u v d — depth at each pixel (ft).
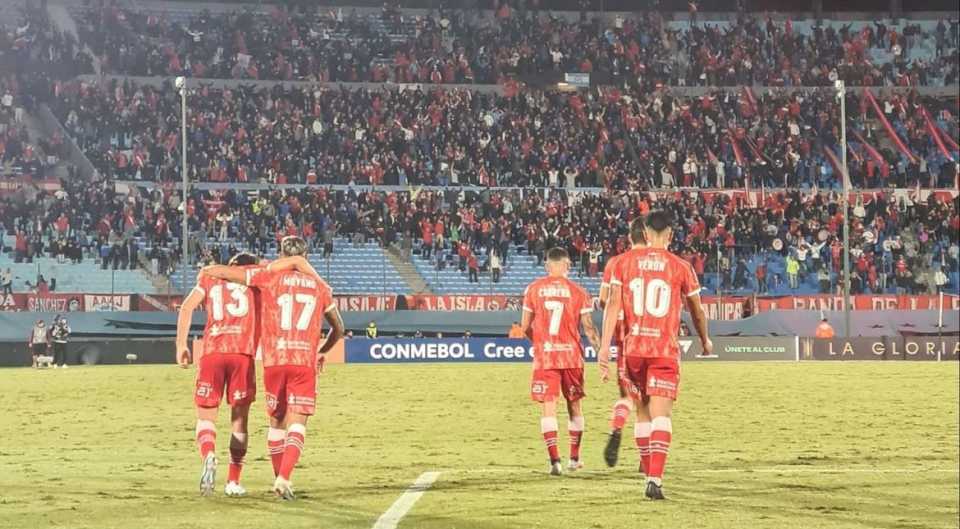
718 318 171.42
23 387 102.32
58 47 203.41
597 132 204.95
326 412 79.41
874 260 185.16
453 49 223.51
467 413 78.48
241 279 35.81
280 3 230.27
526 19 232.73
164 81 203.51
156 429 67.46
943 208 192.13
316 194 181.57
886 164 204.54
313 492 37.42
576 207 186.29
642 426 38.19
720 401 88.22
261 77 211.41
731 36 231.91
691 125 208.03
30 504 34.37
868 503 34.96
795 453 53.98
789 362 152.66
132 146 191.42
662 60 228.63
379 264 178.81
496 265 177.88
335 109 201.87
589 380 113.60
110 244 172.45
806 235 188.55
